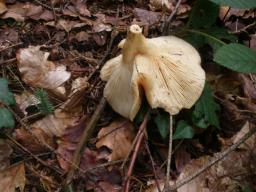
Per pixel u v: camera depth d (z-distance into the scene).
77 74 0.44
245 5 0.37
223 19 0.48
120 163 0.38
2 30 0.46
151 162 0.38
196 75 0.37
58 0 0.49
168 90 0.37
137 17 0.50
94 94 0.42
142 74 0.35
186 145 0.39
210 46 0.46
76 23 0.48
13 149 0.38
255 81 0.44
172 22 0.49
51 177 0.37
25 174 0.37
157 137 0.40
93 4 0.51
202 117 0.39
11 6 0.48
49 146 0.37
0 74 0.43
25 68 0.43
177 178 0.37
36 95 0.39
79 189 0.36
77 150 0.37
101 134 0.39
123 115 0.39
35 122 0.40
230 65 0.35
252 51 0.36
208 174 0.37
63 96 0.42
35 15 0.48
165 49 0.38
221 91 0.43
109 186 0.37
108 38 0.47
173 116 0.39
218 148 0.40
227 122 0.41
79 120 0.41
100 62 0.44
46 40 0.46
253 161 0.38
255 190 0.37
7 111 0.37
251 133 0.34
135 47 0.36
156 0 0.52
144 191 0.37
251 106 0.42
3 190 0.36
